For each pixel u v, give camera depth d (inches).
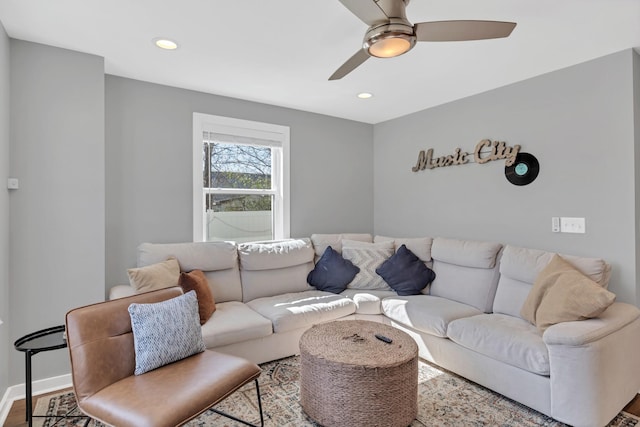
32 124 93.9
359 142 178.1
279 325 109.1
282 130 152.9
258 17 81.6
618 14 80.0
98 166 102.6
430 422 82.4
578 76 107.9
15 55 92.1
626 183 98.6
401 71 113.5
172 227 127.3
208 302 107.1
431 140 153.9
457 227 144.2
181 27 86.4
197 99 132.3
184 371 71.7
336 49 98.0
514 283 111.5
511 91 125.0
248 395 94.5
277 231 153.7
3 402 86.9
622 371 82.7
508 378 89.5
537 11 78.7
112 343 71.4
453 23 64.2
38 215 94.6
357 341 89.4
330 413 78.7
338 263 142.1
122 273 118.3
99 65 102.3
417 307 116.0
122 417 58.4
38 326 94.4
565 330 78.7
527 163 119.9
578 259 100.2
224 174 139.8
